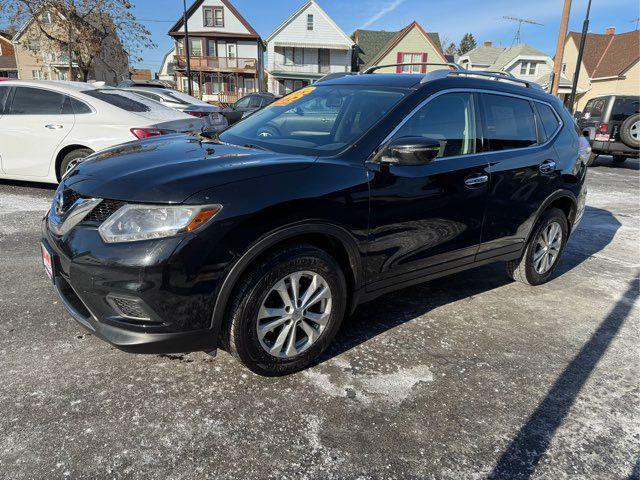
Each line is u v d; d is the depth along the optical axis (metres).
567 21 15.65
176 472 1.87
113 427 2.09
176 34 39.34
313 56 40.88
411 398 2.41
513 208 3.44
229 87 40.78
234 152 2.62
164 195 2.06
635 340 3.17
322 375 2.56
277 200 2.22
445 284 4.01
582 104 42.19
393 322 3.23
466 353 2.88
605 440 2.20
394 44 39.75
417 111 2.87
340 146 2.66
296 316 2.44
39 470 1.83
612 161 13.85
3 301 3.16
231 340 2.29
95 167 2.47
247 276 2.24
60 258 2.24
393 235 2.72
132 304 2.08
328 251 2.64
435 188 2.87
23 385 2.32
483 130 3.25
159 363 2.58
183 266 2.04
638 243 5.58
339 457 2.00
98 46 21.64
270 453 2.00
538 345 3.03
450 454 2.06
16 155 5.91
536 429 2.24
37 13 20.03
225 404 2.28
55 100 5.80
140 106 6.18
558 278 4.30
